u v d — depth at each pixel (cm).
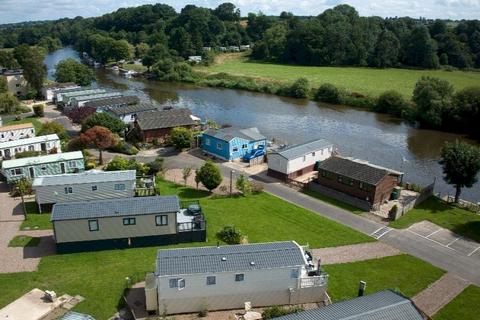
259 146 7212
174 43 19888
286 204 5288
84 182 4925
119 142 7262
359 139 8781
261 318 3164
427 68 16825
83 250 4072
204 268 3189
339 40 17550
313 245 4294
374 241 4431
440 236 4588
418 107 10162
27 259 3931
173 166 6631
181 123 8038
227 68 17500
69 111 9300
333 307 2781
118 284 3550
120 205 4138
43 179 4991
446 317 3284
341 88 12550
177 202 4241
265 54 19738
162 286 3128
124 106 9581
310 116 10694
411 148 8275
